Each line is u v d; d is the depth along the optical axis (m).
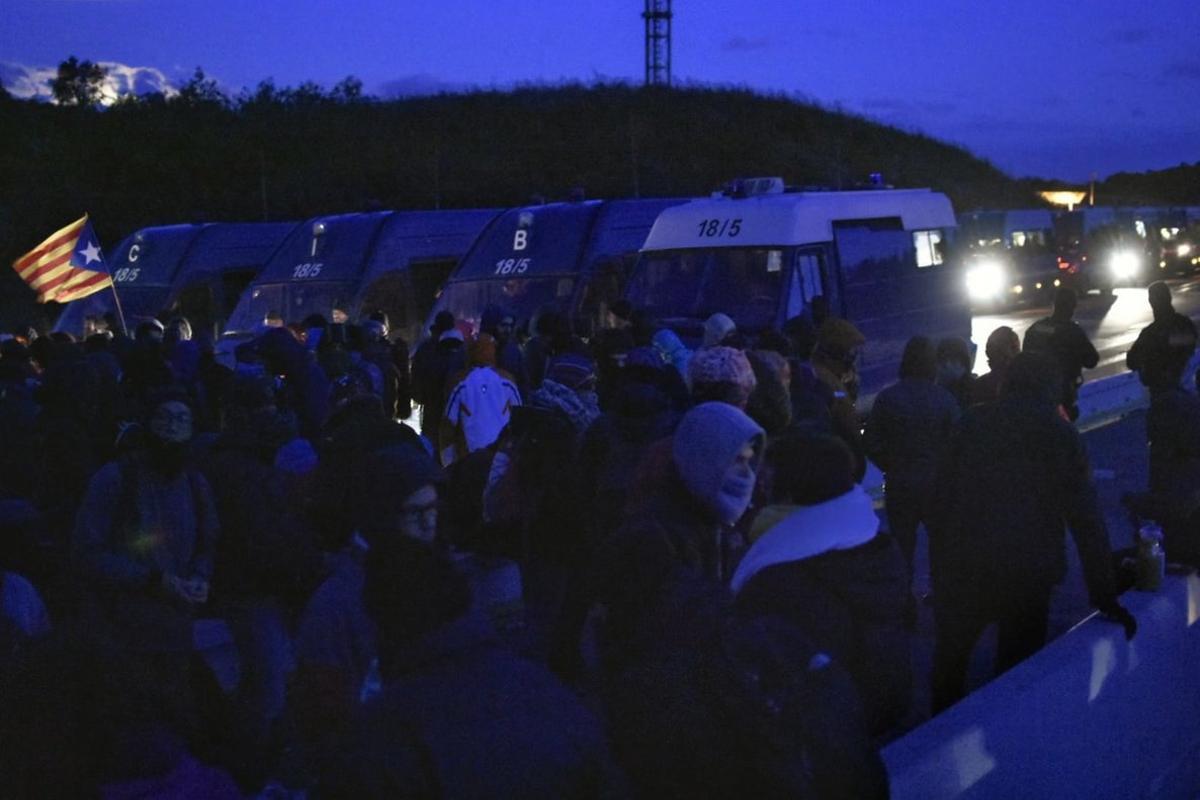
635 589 3.51
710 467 3.91
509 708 2.48
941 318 15.95
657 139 56.66
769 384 6.16
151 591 4.89
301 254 20.11
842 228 14.00
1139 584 6.08
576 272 17.05
